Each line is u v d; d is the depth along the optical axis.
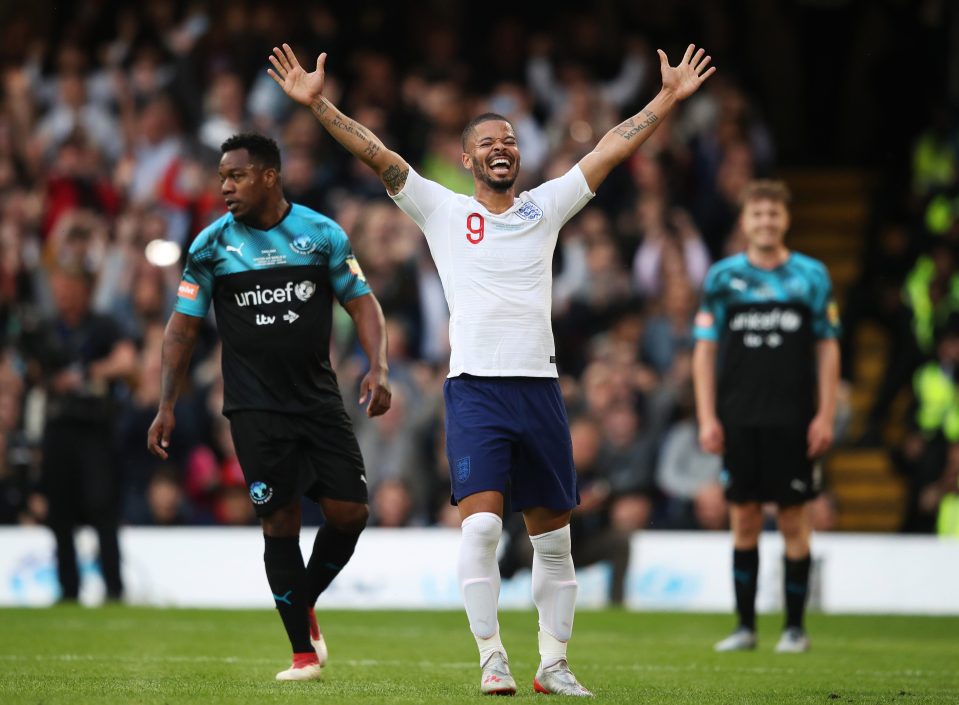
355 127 20.86
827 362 30.00
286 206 22.09
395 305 52.53
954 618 39.81
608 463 48.53
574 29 63.56
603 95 61.06
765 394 29.75
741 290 30.08
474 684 21.28
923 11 67.75
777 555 43.38
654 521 48.16
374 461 48.53
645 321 53.81
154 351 48.56
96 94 60.50
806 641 29.77
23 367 47.53
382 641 30.62
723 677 23.61
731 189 59.41
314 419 21.84
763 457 29.72
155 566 43.81
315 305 21.92
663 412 49.41
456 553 43.56
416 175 21.00
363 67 59.88
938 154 62.66
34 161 59.12
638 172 58.06
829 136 73.25
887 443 58.03
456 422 20.27
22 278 54.12
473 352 20.31
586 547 43.16
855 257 69.88
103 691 19.42
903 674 24.66
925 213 59.50
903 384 55.84
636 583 43.53
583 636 32.88
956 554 43.78
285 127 56.88
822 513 47.16
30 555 43.50
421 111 58.91
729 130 61.00
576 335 53.81
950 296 55.41
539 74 62.69
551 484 20.28
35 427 46.38
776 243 30.12
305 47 60.25
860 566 44.09
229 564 43.84
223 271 21.91
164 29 61.56
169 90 57.25
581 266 54.81
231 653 26.56
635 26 65.31
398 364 50.06
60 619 34.12
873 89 69.50
